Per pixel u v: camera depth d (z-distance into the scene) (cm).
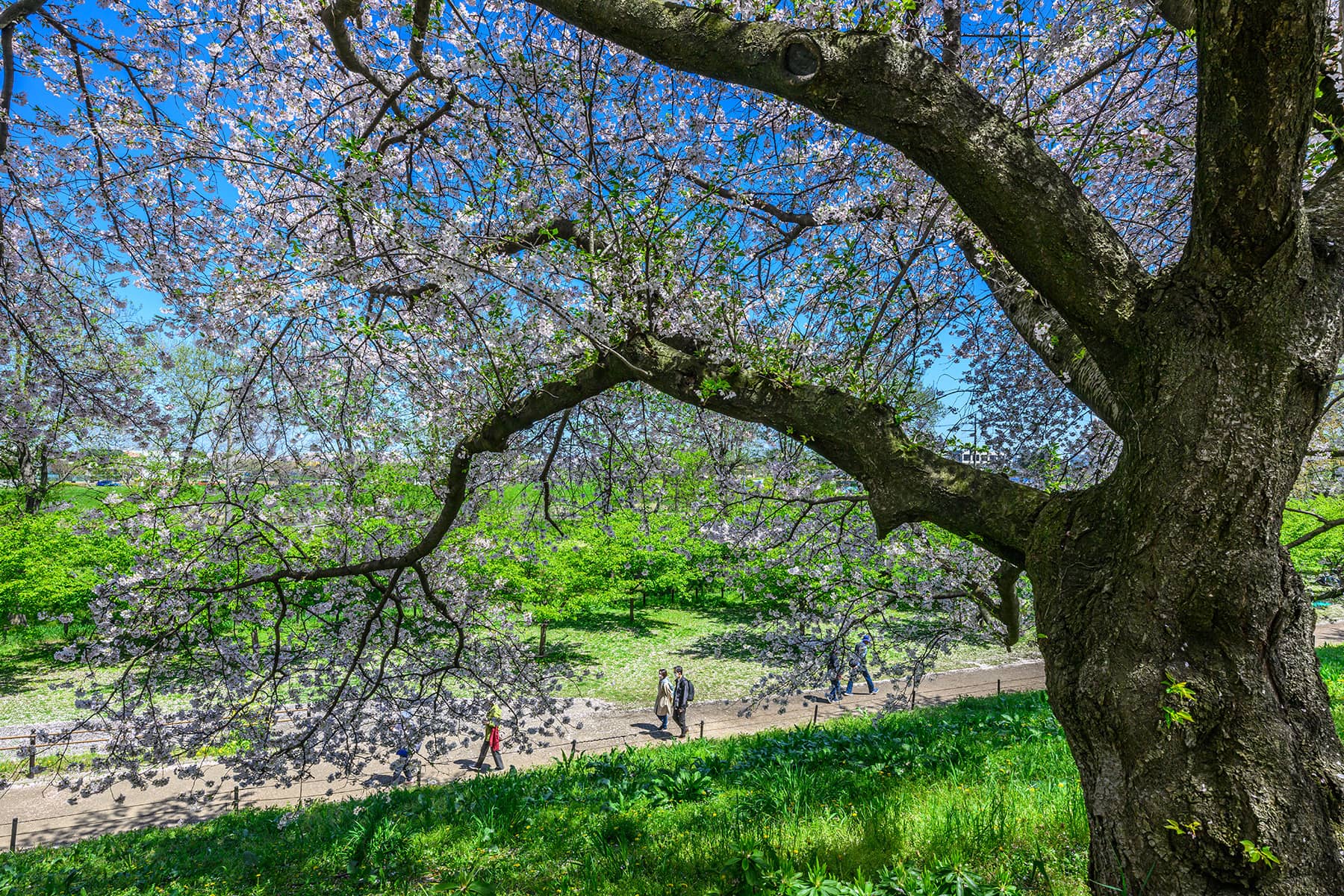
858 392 418
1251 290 229
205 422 618
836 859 366
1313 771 219
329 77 607
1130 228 576
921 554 639
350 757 693
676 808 577
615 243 426
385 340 489
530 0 286
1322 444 667
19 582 1559
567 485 794
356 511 676
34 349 613
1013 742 657
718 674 1766
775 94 272
